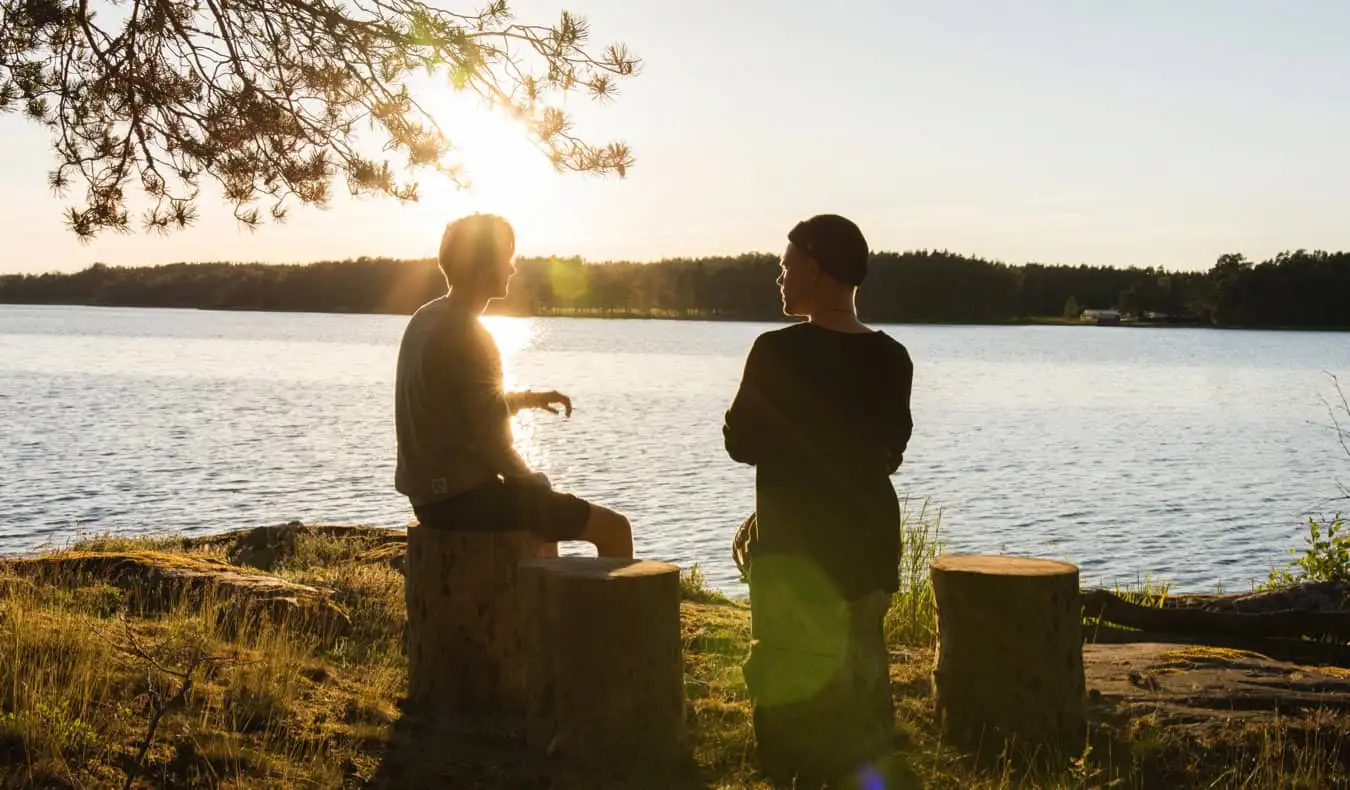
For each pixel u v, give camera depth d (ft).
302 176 22.06
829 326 14.23
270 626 17.21
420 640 15.64
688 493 89.71
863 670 13.92
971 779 13.66
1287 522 78.02
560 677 13.53
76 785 11.21
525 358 363.15
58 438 120.16
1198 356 423.23
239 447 116.16
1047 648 14.43
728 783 13.21
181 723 13.10
